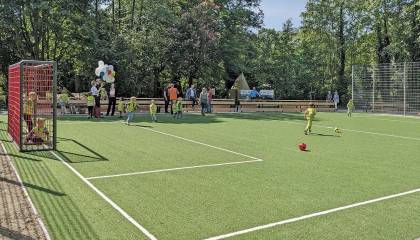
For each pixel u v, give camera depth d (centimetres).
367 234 612
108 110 2677
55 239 582
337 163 1155
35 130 1364
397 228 638
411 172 1048
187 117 2702
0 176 937
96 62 3506
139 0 4222
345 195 819
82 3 3438
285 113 3303
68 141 1473
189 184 890
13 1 3047
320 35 4862
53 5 3186
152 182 902
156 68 3941
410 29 4203
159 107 3191
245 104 3578
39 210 704
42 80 1775
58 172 983
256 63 5031
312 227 638
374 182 934
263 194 818
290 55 5138
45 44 3612
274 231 620
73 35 3534
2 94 3375
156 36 3666
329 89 4825
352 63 4984
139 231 615
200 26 3769
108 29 3769
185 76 4144
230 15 4538
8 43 3503
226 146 1436
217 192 828
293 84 4969
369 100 3619
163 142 1503
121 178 934
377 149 1426
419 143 1594
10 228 619
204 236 598
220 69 4388
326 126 2242
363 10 4612
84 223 645
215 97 4588
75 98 2958
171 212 701
